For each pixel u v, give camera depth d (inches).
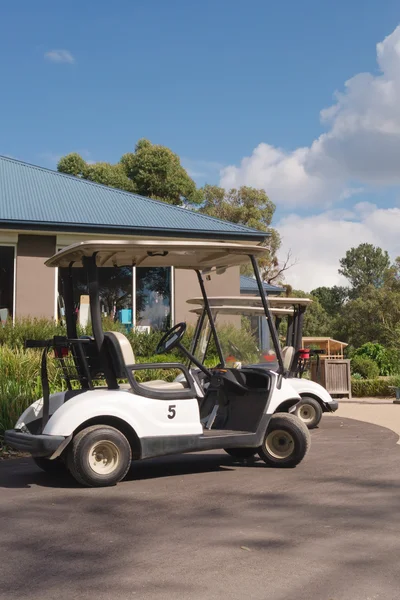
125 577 141.2
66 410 232.7
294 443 267.4
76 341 246.1
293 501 208.8
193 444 248.8
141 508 201.9
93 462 234.1
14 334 560.4
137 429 239.9
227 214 1718.8
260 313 390.6
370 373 780.0
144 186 1568.7
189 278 698.8
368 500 209.3
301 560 151.3
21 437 238.2
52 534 173.9
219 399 277.1
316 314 2052.2
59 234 656.4
